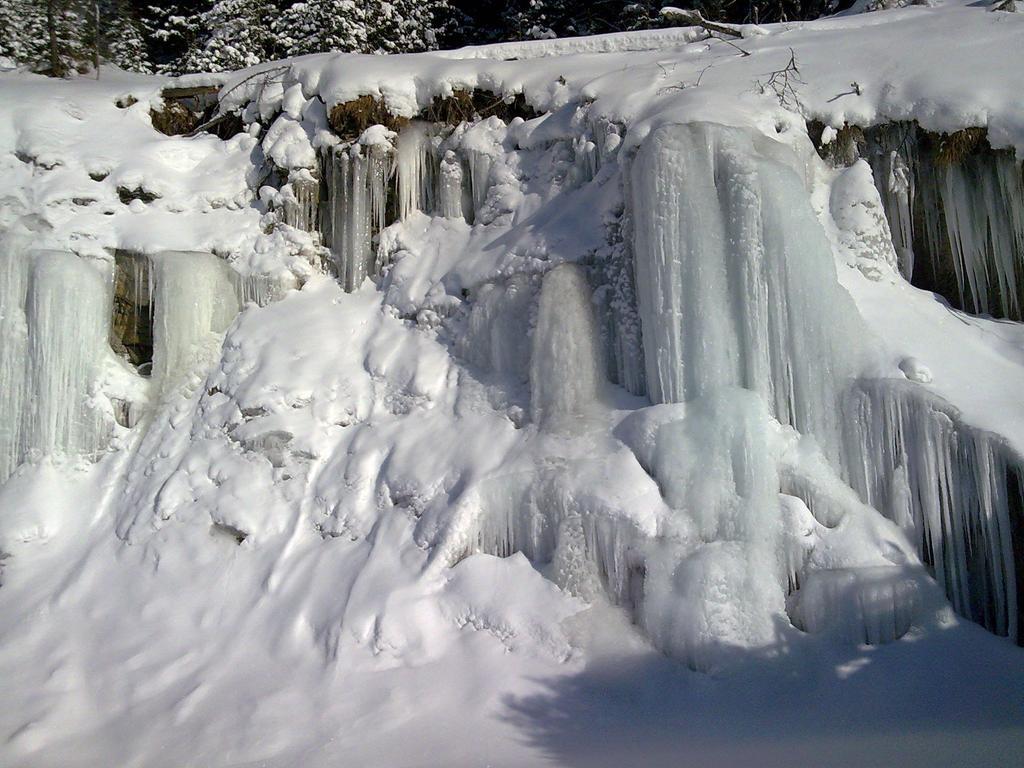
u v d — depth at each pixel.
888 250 7.81
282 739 5.96
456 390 8.25
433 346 8.62
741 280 6.88
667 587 6.26
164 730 6.26
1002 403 6.43
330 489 7.96
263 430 8.32
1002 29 8.36
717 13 16.23
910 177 7.92
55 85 10.95
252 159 10.36
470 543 7.11
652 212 7.07
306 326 9.13
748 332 6.84
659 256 7.04
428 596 6.84
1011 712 5.30
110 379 9.12
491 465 7.35
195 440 8.62
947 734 5.02
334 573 7.33
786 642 6.02
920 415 6.42
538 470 7.04
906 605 6.08
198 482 8.28
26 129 9.93
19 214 9.36
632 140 7.57
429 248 9.34
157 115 10.92
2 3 17.30
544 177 8.97
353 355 8.91
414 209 9.69
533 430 7.48
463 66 9.77
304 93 10.20
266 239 9.71
